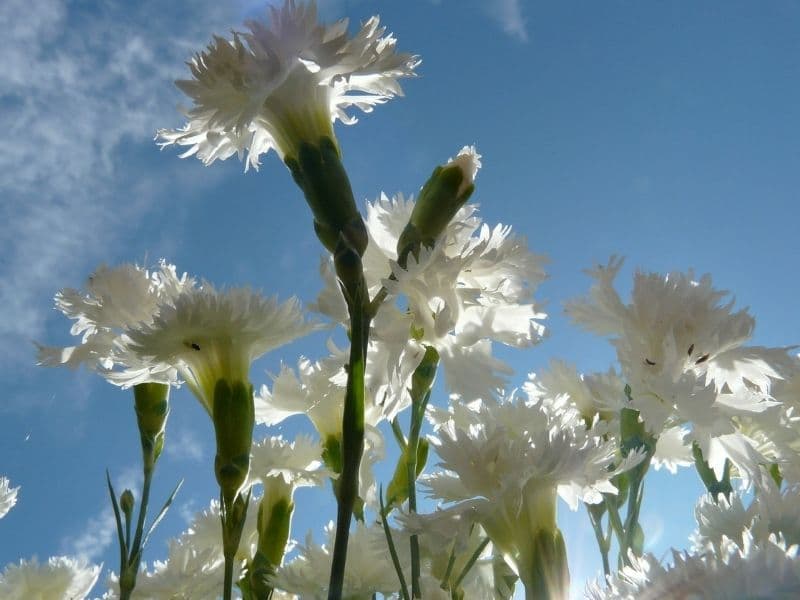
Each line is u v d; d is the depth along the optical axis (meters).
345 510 0.18
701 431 0.21
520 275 0.22
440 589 0.21
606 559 0.22
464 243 0.22
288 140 0.23
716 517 0.22
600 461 0.21
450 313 0.21
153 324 0.23
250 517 0.27
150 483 0.25
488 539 0.21
